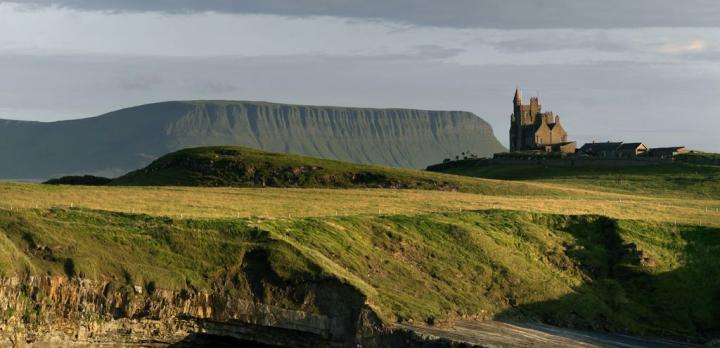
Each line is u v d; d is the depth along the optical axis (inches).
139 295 7431.1
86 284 7327.8
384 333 7495.1
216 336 7721.5
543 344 7465.6
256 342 7726.4
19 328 6983.3
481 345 7121.1
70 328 7194.9
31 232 7598.4
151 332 7455.7
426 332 7440.9
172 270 7696.9
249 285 7780.5
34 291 7150.6
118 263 7588.6
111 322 7327.8
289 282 7751.0
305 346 7662.4
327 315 7623.0
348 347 7534.5
